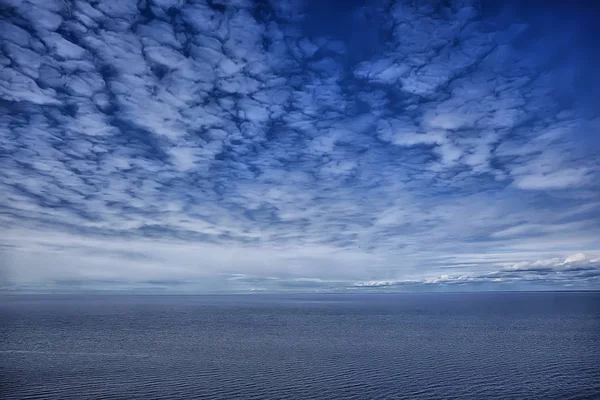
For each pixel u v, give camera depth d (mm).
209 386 47250
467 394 44188
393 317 153750
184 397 43062
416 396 43469
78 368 57000
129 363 60625
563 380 49906
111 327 114938
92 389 45969
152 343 82312
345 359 63750
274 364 59719
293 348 75188
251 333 100000
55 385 47656
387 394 44062
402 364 59594
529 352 69875
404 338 89188
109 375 52656
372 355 67312
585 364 59531
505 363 60312
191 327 115125
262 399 42406
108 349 74250
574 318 138875
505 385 47625
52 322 130875
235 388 46375
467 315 159500
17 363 60812
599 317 142250
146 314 174500
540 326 112688
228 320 141250
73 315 164750
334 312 191750
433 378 50938
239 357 65625
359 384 48031
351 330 106125
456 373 53656
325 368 56844
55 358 64812
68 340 87125
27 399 42406
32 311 191375
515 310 190125
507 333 97188
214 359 63844
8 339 89125
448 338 88812
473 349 73250
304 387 46812
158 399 42312
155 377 51469
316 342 83250
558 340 84375
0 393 44531
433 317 151625
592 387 46719
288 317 156875
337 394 44188
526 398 42844
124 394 44094
